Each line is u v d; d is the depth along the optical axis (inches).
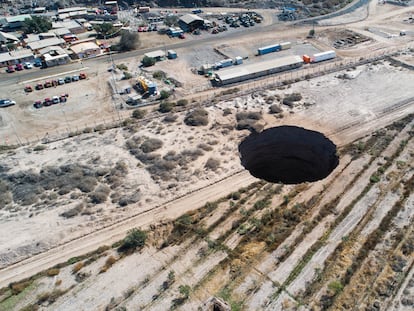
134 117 2847.0
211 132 2561.5
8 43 4232.3
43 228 1925.4
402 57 3410.4
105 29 4461.1
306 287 1525.6
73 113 3004.4
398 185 1973.4
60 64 3865.7
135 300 1544.0
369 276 1535.4
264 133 2544.3
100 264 1717.5
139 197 2066.9
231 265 1648.6
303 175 2613.2
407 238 1681.8
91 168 2303.2
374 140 2343.8
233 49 3976.4
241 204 1961.1
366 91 2908.5
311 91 2972.4
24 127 2871.6
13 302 1578.5
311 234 1750.7
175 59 3826.3
